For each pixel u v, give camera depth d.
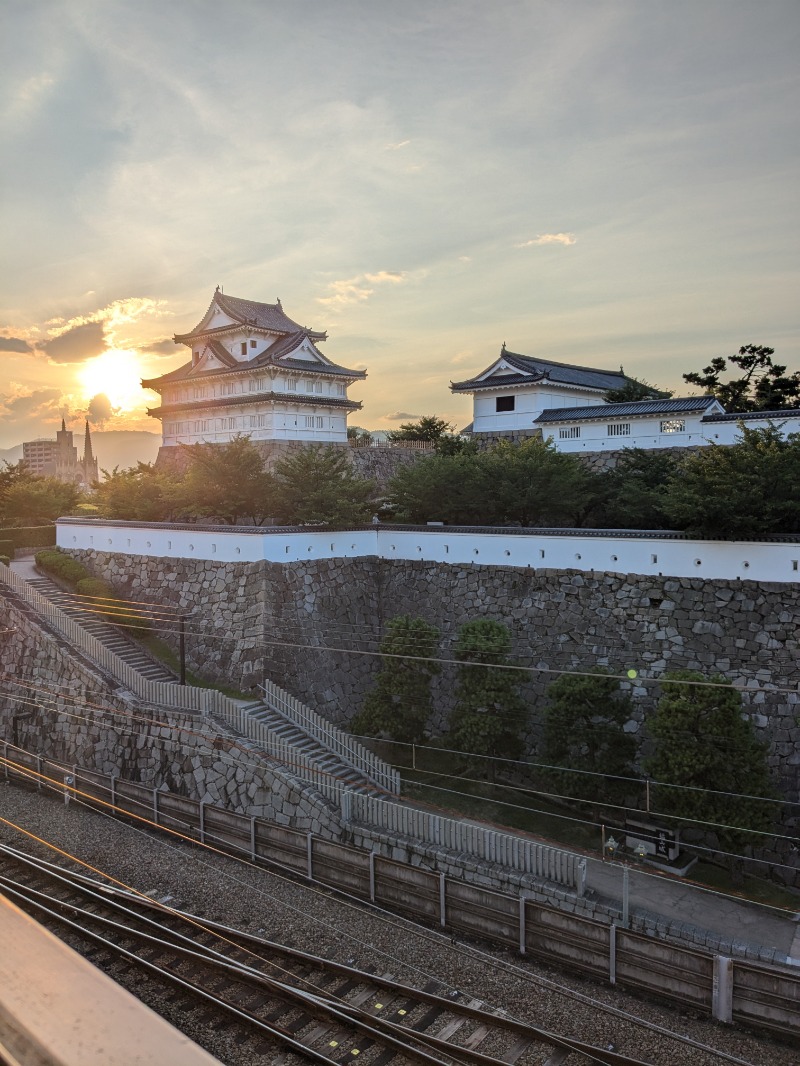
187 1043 2.09
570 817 27.66
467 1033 17.19
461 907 21.55
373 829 25.05
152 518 42.62
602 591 31.95
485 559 35.56
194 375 50.25
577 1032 17.42
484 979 19.38
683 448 42.09
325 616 36.50
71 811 29.25
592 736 26.06
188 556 38.22
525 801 28.89
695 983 18.17
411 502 39.78
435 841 24.12
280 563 35.22
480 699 27.83
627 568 31.41
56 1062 1.95
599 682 26.06
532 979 19.34
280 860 25.05
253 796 27.45
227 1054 16.09
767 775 23.09
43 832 27.23
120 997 2.31
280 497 38.12
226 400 48.56
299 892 23.61
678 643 29.72
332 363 51.81
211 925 21.25
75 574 41.50
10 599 37.81
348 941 21.00
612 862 23.41
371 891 23.03
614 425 44.88
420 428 65.00
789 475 27.89
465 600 35.88
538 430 47.31
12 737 35.28
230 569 35.97
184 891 23.47
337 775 27.97
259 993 18.23
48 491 55.25
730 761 22.64
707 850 25.42
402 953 20.47
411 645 29.66
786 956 19.19
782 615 27.72
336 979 19.12
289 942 20.91
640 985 18.89
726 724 22.80
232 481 38.44
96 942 20.08
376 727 29.16
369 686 37.69
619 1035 17.31
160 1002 17.77
